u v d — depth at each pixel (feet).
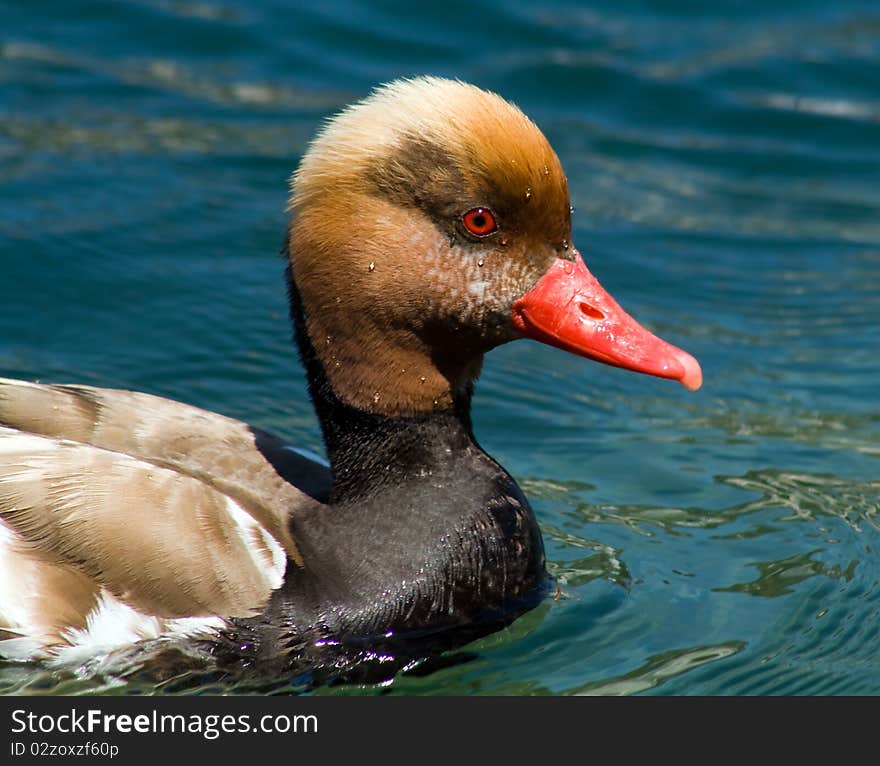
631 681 31.78
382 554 31.96
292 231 31.45
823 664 32.60
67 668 30.78
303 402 45.24
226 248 54.03
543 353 50.75
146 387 44.96
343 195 30.58
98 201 55.88
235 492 32.40
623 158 64.64
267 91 66.33
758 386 48.16
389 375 31.83
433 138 30.01
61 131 61.00
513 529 33.19
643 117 67.72
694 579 36.17
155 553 30.55
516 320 31.24
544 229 30.73
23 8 71.00
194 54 69.00
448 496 32.58
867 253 58.75
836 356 50.31
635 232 58.85
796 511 39.91
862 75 71.56
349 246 30.71
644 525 39.01
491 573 32.73
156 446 33.06
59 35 69.41
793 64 72.08
